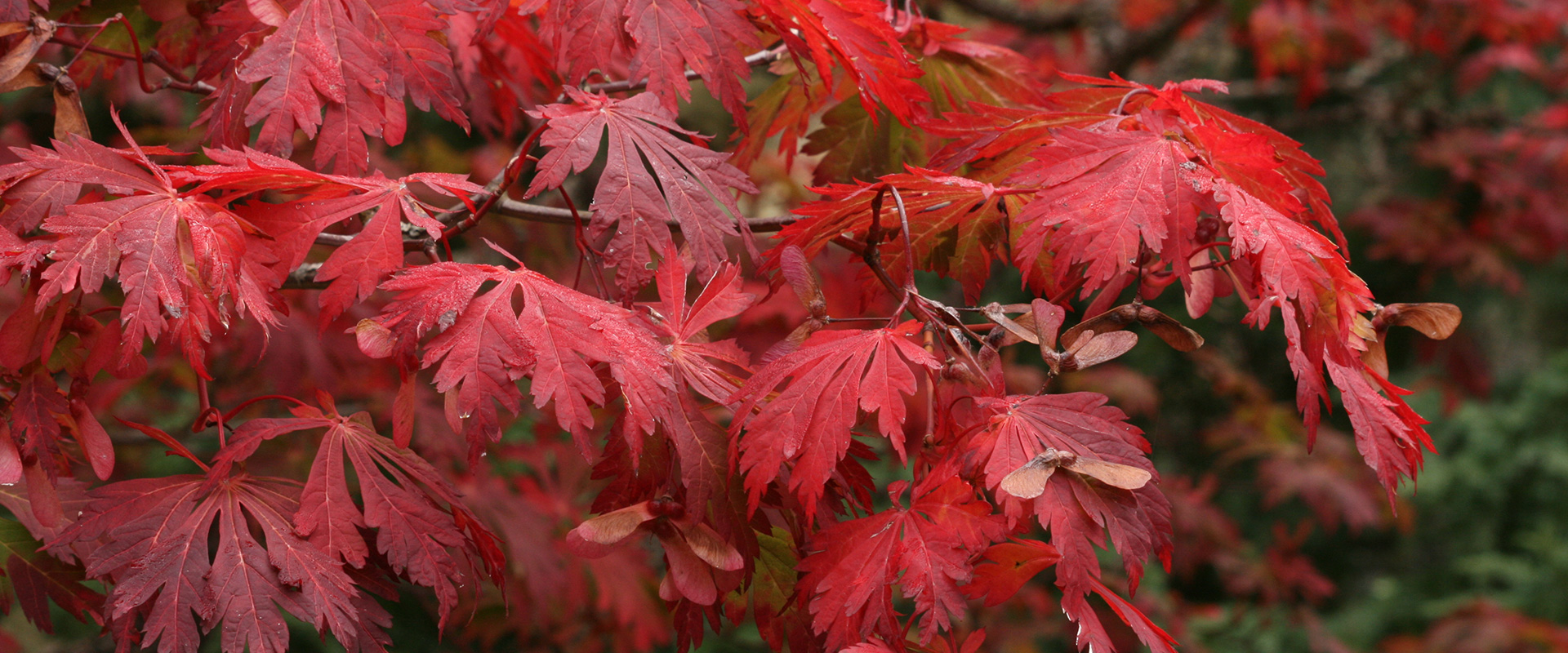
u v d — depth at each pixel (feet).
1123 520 3.12
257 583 3.10
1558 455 15.42
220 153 3.14
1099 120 3.41
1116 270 3.20
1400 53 12.51
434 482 3.22
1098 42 11.69
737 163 3.94
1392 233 12.46
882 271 3.39
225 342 4.57
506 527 5.02
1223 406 12.79
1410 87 12.21
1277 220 3.22
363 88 3.28
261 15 3.26
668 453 3.25
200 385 3.17
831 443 3.15
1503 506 15.85
